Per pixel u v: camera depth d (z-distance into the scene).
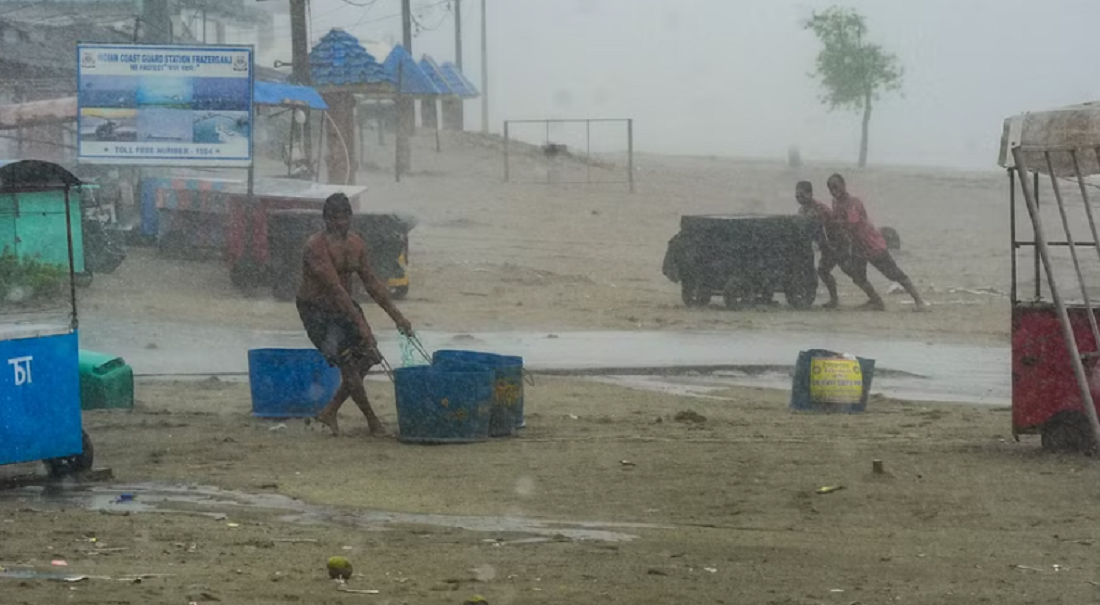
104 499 27.39
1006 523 25.41
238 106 76.25
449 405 34.28
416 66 145.00
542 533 24.34
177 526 24.47
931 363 53.81
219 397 43.47
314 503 27.03
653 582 20.52
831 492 27.97
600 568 21.44
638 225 119.94
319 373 38.34
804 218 73.12
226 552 22.19
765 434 36.09
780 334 62.59
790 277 73.06
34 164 28.67
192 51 76.38
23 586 19.05
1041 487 28.56
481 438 34.59
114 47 76.06
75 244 71.44
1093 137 30.80
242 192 80.62
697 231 73.50
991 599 19.80
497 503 27.09
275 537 23.64
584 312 70.38
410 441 34.38
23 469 30.61
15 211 31.95
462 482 29.23
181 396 43.56
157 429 36.31
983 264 96.38
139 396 43.41
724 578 20.92
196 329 61.56
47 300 32.53
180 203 84.12
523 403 38.59
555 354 55.44
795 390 42.03
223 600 18.50
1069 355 31.92
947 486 28.66
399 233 74.25
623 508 26.64
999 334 62.94
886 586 20.56
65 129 108.62
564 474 30.05
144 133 76.38
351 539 23.58
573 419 39.00
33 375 28.30
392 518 25.62
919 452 32.72
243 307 69.12
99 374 39.75
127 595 18.56
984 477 29.59
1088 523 25.36
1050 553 23.00
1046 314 32.59
